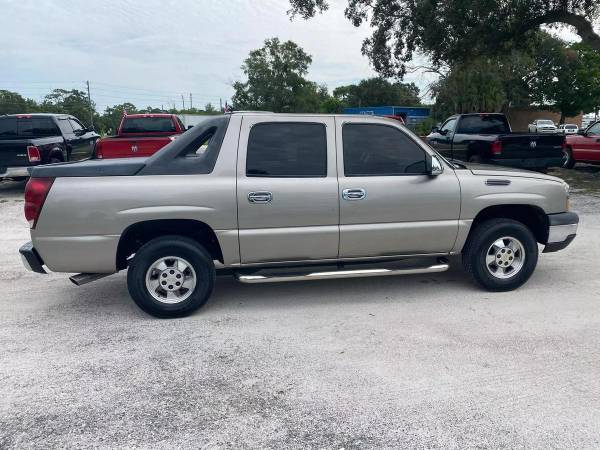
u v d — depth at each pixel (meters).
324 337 4.19
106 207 4.32
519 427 2.93
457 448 2.76
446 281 5.66
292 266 4.87
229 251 4.59
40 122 12.55
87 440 2.85
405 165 4.86
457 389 3.34
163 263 4.54
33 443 2.83
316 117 4.72
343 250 4.81
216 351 3.96
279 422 3.01
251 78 67.00
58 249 4.36
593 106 47.56
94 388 3.40
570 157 15.28
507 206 5.21
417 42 17.12
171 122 13.04
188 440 2.85
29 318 4.68
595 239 7.51
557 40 45.78
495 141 11.30
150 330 4.38
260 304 5.02
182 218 4.44
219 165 4.51
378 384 3.42
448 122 14.20
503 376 3.51
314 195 4.62
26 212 4.36
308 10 17.53
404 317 4.61
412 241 4.94
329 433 2.90
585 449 2.74
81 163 4.61
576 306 4.83
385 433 2.89
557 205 5.26
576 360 3.73
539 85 48.28
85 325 4.51
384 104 77.50
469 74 39.00
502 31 15.60
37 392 3.35
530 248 5.17
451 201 4.93
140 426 2.98
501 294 5.20
